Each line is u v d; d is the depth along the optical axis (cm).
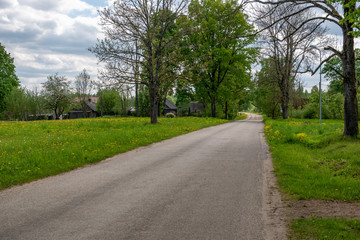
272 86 4762
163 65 2509
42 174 732
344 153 920
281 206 481
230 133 1945
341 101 4919
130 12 2423
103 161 923
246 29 3356
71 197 539
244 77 4806
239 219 422
